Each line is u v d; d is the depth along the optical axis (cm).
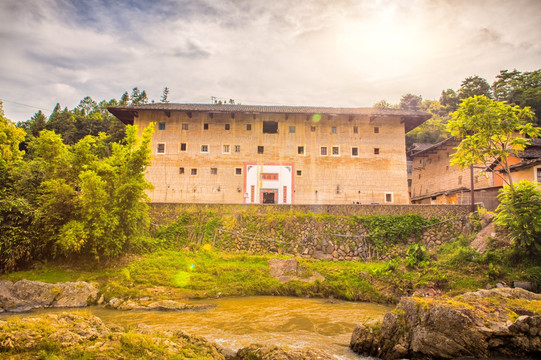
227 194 3691
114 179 2377
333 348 1223
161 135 3762
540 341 1070
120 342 930
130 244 2377
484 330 1101
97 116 7025
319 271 2320
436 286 2080
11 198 2075
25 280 1903
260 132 3806
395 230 2786
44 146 2420
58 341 891
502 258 2123
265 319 1582
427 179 4688
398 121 3875
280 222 2875
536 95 4906
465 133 2420
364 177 3769
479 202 2891
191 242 2798
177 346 996
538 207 2023
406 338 1177
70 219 2238
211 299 2003
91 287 1947
